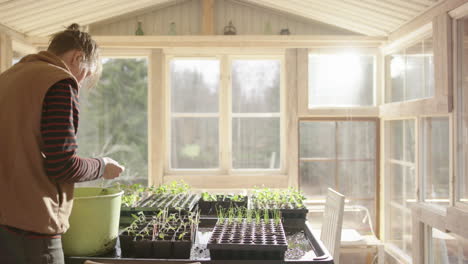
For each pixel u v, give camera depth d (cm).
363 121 458
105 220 170
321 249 173
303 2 402
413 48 379
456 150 300
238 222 203
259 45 437
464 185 291
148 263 158
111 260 160
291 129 448
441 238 319
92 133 455
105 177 155
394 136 426
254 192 307
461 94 295
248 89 463
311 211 452
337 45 441
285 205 246
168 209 227
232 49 455
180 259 161
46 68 136
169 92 461
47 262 135
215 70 462
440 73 313
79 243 166
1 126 133
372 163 458
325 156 459
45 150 130
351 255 407
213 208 261
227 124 460
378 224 453
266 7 464
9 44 374
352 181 458
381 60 452
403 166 403
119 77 457
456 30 298
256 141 463
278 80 463
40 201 132
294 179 447
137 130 458
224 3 468
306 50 447
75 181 138
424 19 339
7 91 135
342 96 461
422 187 365
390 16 378
